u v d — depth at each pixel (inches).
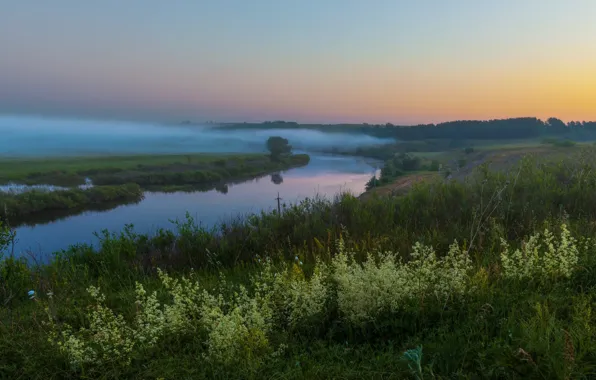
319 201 337.1
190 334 147.6
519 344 111.1
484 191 300.2
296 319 150.3
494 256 193.0
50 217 1544.0
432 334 129.3
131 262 261.6
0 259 225.9
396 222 282.8
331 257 219.8
